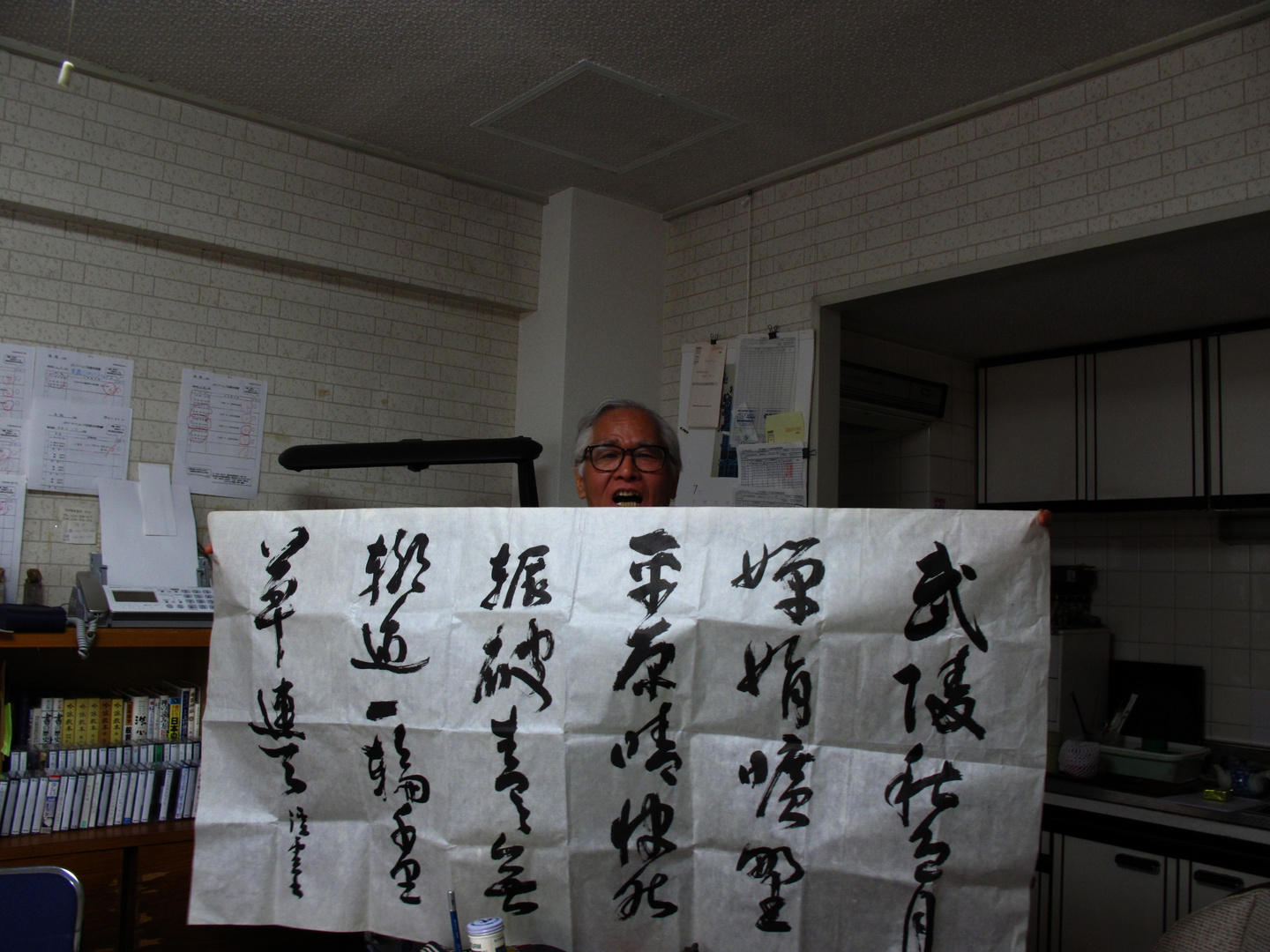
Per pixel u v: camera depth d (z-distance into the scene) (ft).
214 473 9.25
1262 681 11.14
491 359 11.36
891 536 3.99
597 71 8.50
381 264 10.23
